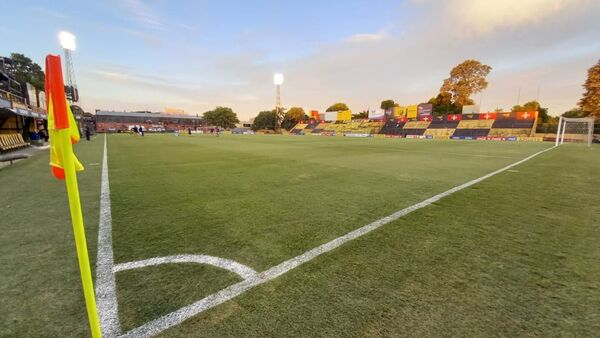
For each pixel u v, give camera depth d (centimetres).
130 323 159
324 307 174
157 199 447
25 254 250
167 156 1125
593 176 694
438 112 5519
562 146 2111
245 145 1867
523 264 234
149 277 210
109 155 1155
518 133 3722
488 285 201
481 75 5097
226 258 242
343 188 536
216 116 9694
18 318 162
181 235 296
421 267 228
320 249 262
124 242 277
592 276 215
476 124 4184
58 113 116
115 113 8469
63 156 117
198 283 202
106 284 200
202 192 496
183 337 148
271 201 438
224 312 169
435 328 155
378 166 863
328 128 6269
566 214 377
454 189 534
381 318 164
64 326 156
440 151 1507
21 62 4525
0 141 1120
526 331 154
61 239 285
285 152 1358
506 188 544
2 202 430
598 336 150
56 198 456
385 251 258
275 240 283
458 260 241
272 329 154
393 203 430
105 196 466
